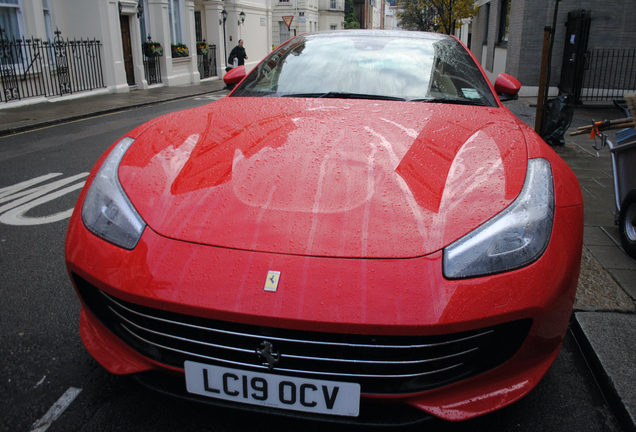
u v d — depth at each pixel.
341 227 1.44
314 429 1.64
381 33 3.10
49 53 12.02
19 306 2.43
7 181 4.98
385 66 2.65
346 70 2.63
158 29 16.34
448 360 1.42
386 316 1.28
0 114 9.59
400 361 1.36
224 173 1.67
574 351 2.15
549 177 1.68
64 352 2.06
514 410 1.77
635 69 12.08
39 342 2.12
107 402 1.76
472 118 2.15
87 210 1.65
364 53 2.78
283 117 2.11
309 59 2.77
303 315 1.29
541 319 1.41
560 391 1.88
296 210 1.49
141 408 1.73
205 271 1.38
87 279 1.51
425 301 1.31
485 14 20.28
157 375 1.60
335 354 1.35
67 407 1.73
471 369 1.45
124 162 1.82
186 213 1.53
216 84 18.03
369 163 1.69
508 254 1.41
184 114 2.33
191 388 1.47
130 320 1.52
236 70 2.96
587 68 11.29
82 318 1.79
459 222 1.46
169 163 1.77
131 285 1.41
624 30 11.96
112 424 1.65
